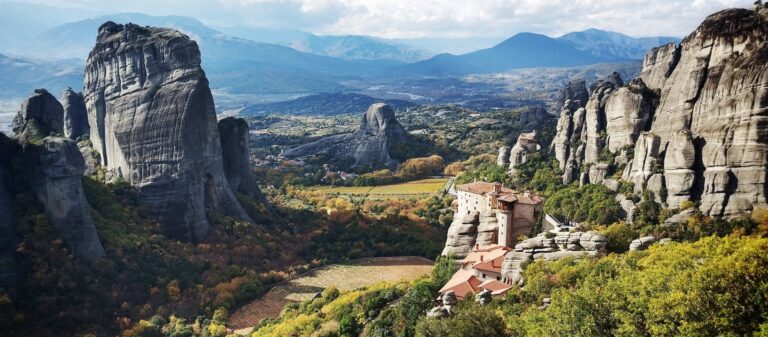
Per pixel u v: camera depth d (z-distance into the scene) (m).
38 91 193.38
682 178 145.00
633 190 161.00
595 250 122.62
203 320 163.12
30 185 168.50
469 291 124.00
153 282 174.75
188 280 180.88
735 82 141.75
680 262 79.38
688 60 161.75
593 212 162.62
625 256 107.88
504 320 96.56
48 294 150.75
